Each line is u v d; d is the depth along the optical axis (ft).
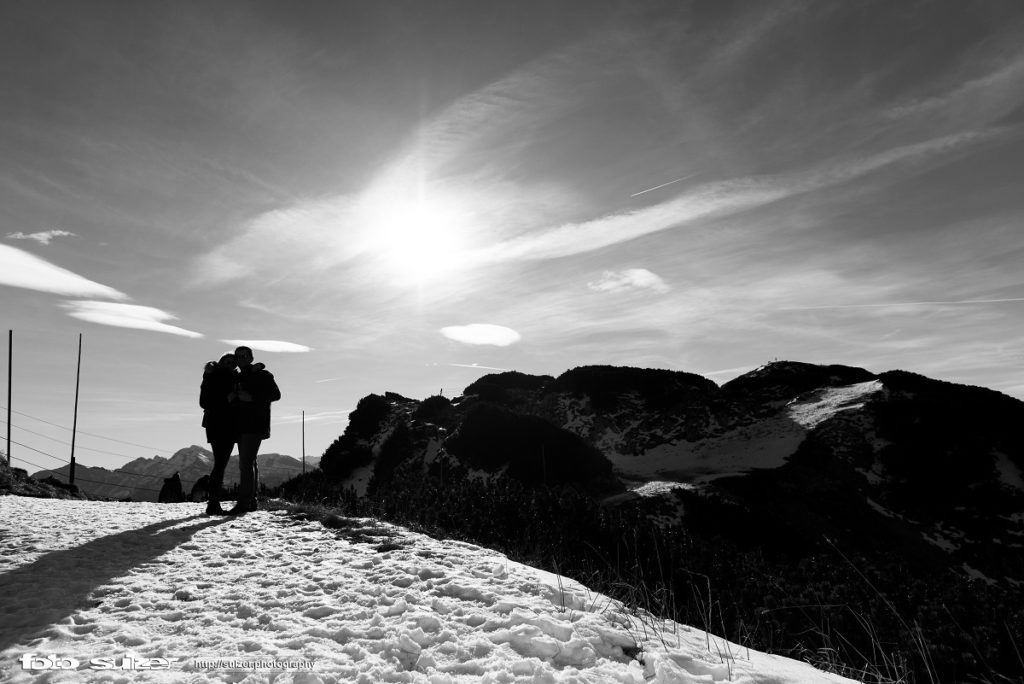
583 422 182.80
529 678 10.23
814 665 15.80
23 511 28.19
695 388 194.29
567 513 35.04
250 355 31.35
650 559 28.55
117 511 30.27
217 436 30.73
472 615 13.75
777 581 29.76
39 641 12.05
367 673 10.43
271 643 12.01
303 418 172.96
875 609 24.88
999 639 21.17
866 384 179.73
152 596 15.47
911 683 16.48
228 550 21.21
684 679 10.36
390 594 15.65
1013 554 108.68
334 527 26.48
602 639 12.33
